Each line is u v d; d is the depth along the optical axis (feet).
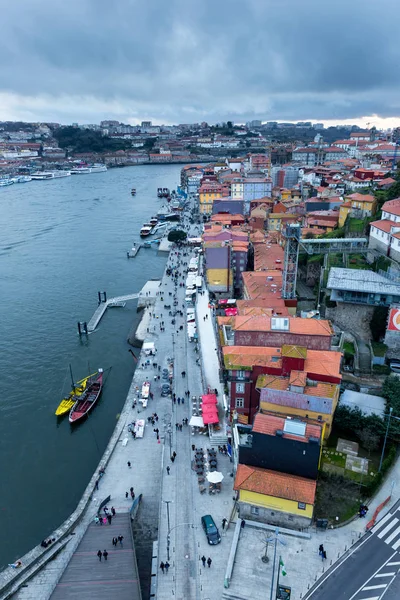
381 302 254.27
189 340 332.39
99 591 147.33
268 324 223.51
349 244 336.70
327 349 217.15
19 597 161.27
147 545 177.17
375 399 212.02
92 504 198.08
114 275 532.32
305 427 173.17
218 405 243.40
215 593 145.48
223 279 401.70
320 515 167.02
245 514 172.65
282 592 138.41
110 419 274.16
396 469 187.01
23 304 451.12
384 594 138.31
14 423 272.92
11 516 208.85
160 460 222.07
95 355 347.97
